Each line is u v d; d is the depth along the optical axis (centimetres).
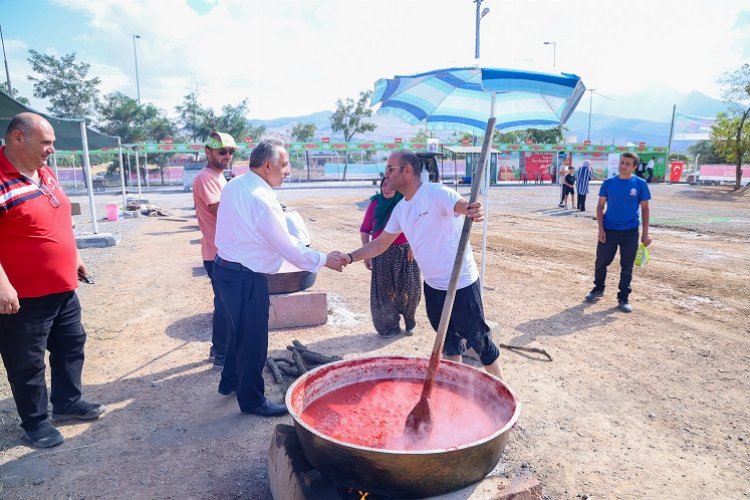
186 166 3381
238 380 366
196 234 1274
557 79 341
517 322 559
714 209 1733
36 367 314
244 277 328
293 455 232
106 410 365
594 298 646
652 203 1969
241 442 323
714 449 318
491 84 347
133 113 4531
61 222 317
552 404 374
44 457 308
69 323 339
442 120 458
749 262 860
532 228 1316
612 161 3278
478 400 248
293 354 436
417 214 325
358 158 5356
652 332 527
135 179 4122
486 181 426
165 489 277
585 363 448
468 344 345
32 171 306
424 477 185
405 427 220
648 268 820
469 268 334
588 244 1067
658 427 344
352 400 249
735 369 436
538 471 293
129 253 1014
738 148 2527
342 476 196
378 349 478
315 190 3019
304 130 6109
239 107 4947
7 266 294
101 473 292
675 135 4769
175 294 692
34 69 4388
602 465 300
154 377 423
